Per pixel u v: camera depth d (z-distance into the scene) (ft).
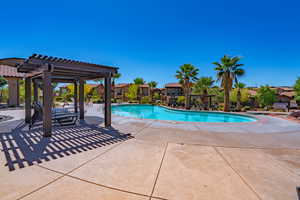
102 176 9.69
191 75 77.51
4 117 31.68
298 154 13.89
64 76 30.50
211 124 27.45
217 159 12.61
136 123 27.43
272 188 8.70
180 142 17.04
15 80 56.65
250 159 12.69
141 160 12.18
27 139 17.25
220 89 108.99
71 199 7.48
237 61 63.57
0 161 11.57
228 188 8.63
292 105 97.14
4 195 7.66
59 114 27.32
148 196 7.87
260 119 35.53
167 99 129.08
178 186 8.76
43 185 8.61
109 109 24.62
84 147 14.97
